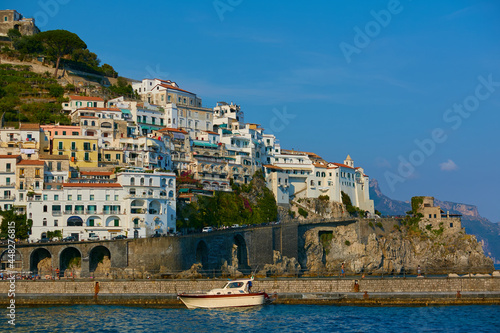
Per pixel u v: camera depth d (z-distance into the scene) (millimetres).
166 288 129500
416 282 125875
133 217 184875
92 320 113688
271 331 105188
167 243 172000
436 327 106688
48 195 181000
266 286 129125
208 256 187875
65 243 166125
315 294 126625
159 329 107000
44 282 130875
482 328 105312
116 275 162000
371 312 118875
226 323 111250
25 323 111312
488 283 124750
